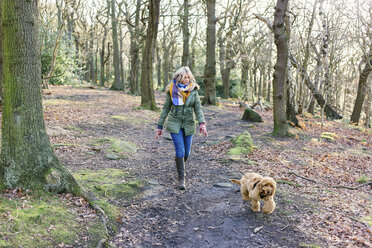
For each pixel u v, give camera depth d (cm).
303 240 325
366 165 753
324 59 1661
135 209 399
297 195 466
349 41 1605
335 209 416
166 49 3666
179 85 462
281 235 338
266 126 1232
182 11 2195
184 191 472
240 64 2650
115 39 2973
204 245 321
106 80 4984
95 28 3925
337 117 1783
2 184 340
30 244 263
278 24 966
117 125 1027
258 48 2427
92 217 339
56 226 301
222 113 1597
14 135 348
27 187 346
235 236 338
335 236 334
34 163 355
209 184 507
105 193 424
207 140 901
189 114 471
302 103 1702
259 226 359
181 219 379
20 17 342
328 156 816
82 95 2059
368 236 330
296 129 1206
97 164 585
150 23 1388
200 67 3647
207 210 405
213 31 1825
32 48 355
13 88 348
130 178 515
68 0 1322
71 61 2859
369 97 1972
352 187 544
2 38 350
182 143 475
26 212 303
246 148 749
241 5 2267
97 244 293
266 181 362
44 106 1319
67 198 362
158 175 546
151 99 1463
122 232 337
